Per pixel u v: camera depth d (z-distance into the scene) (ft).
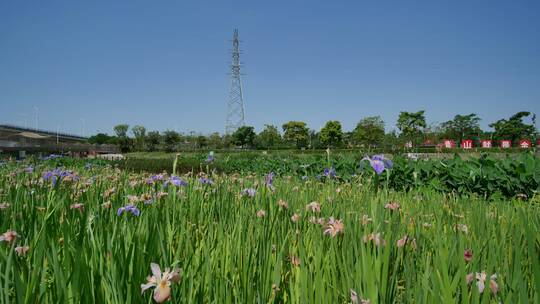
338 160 41.93
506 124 264.31
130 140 273.75
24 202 12.43
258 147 333.21
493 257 6.57
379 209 9.91
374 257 6.48
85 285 5.46
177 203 13.85
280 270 7.07
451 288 5.63
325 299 5.91
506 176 26.53
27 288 5.49
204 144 310.86
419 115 256.32
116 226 8.02
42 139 340.39
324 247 8.59
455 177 29.43
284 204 12.07
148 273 6.20
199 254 8.14
